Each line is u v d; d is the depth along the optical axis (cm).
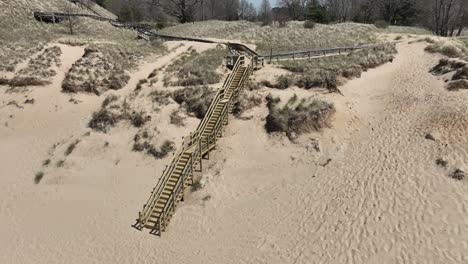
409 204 1781
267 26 5062
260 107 2767
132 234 2031
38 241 2067
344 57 3325
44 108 3269
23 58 3756
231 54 3500
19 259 1956
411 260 1534
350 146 2317
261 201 2097
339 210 1870
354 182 2016
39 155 2809
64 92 3378
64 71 3612
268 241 1820
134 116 2864
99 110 3066
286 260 1694
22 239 2094
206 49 3909
